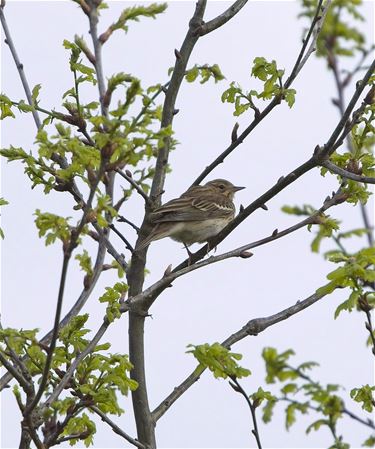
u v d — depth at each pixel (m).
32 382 11.60
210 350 11.42
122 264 13.98
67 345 12.25
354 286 11.62
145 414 13.62
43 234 10.28
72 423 11.99
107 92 11.67
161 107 10.19
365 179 13.27
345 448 11.62
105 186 12.94
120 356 12.01
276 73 13.80
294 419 11.74
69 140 11.24
